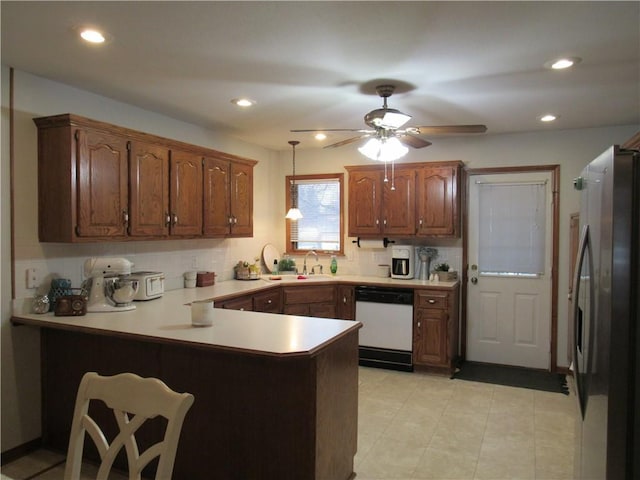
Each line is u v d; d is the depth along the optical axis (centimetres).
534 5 202
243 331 247
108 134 304
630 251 162
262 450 231
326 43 244
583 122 418
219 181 414
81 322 269
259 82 307
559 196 455
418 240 515
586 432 195
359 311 477
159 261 399
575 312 209
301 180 568
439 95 335
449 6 203
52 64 274
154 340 236
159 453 125
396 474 267
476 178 489
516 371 461
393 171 490
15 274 283
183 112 386
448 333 440
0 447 278
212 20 217
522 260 473
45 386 298
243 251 518
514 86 314
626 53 255
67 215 283
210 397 244
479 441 308
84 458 285
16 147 282
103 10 207
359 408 363
